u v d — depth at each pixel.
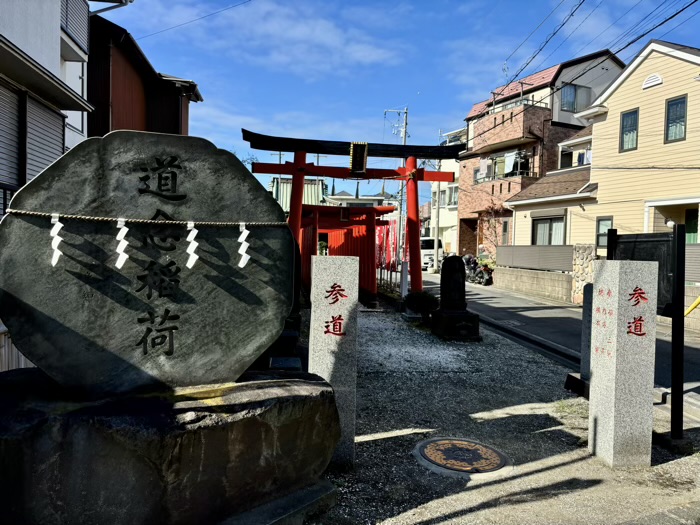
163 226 3.17
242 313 3.41
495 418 5.71
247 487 3.19
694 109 14.88
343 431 4.24
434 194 37.44
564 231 20.45
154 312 3.15
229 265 3.36
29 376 3.28
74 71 12.41
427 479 4.12
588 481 4.16
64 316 2.91
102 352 3.00
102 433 2.63
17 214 2.79
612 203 17.81
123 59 14.53
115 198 3.05
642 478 4.25
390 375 7.41
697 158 14.86
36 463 2.54
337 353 4.24
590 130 21.92
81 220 2.95
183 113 17.67
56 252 2.86
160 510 2.82
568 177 22.39
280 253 3.51
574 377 6.86
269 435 3.26
